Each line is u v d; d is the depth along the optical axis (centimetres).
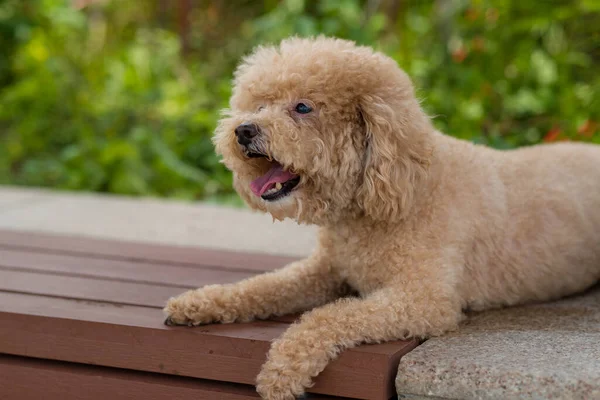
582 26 562
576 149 322
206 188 559
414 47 609
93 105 621
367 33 562
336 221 278
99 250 376
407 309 256
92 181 565
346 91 264
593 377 221
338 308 255
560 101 523
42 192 521
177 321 270
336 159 264
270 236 414
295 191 268
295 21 581
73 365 281
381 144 255
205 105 599
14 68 676
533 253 292
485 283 289
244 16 699
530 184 296
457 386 231
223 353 260
